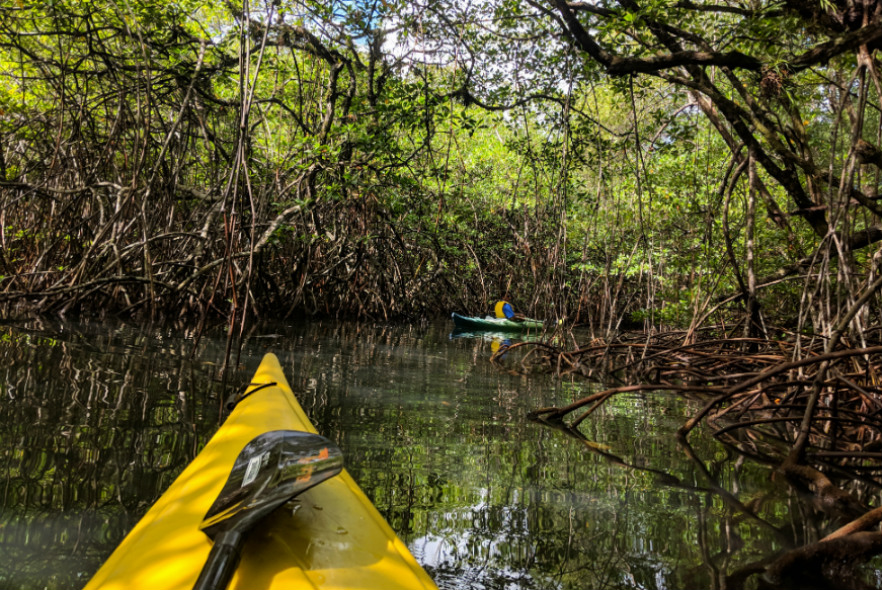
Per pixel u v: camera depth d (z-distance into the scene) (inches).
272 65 384.2
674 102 323.9
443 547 63.1
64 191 308.5
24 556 53.1
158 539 40.7
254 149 419.2
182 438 94.7
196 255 327.3
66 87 347.3
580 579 57.9
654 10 207.5
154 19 314.5
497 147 549.3
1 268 317.1
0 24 298.8
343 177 360.2
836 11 181.9
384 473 88.4
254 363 185.3
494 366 243.6
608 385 212.7
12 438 89.0
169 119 395.2
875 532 66.7
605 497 85.4
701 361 243.9
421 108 337.1
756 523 77.6
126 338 221.5
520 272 636.1
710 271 281.7
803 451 108.0
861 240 215.8
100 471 77.2
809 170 224.5
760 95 228.7
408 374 199.5
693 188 336.2
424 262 553.6
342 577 35.4
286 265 430.6
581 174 451.2
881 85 175.3
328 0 310.3
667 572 61.0
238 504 40.7
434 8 295.6
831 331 173.0
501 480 90.0
